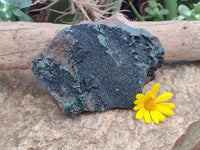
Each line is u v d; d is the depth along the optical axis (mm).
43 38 159
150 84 170
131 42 143
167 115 138
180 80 173
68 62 134
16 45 157
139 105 137
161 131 128
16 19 194
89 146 122
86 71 135
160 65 156
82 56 135
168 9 239
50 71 136
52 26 167
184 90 163
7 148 122
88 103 137
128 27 148
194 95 158
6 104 151
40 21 218
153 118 132
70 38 133
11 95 158
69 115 142
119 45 141
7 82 168
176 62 194
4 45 154
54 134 128
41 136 128
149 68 148
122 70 140
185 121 134
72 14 196
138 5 253
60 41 134
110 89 140
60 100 134
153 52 147
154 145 122
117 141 124
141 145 122
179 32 171
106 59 138
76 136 128
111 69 138
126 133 128
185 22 174
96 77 137
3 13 184
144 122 134
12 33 155
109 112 142
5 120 139
